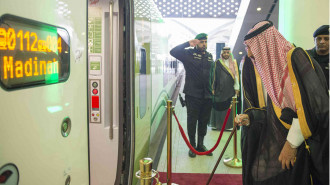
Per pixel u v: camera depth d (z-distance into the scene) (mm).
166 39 6160
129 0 2541
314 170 1750
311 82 1709
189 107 4086
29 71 1060
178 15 6250
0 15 903
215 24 6141
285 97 1856
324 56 2938
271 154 1999
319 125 1678
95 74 2684
